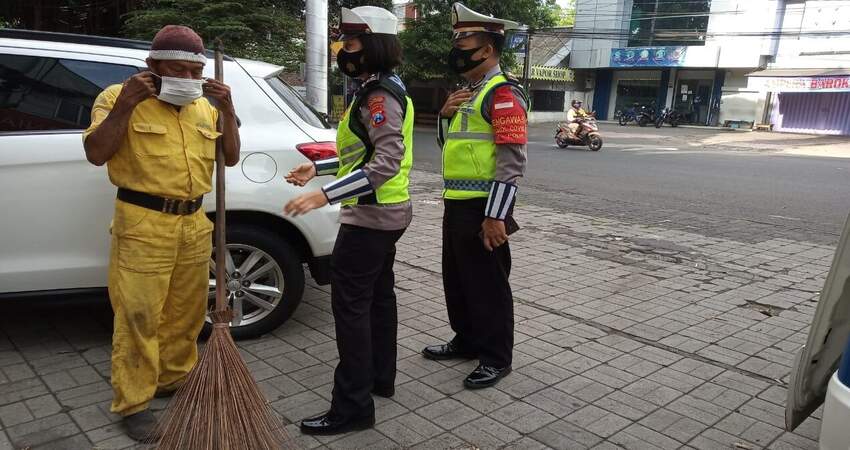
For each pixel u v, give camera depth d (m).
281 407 3.05
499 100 2.97
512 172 2.96
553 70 32.84
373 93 2.60
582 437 2.87
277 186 3.59
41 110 3.33
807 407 2.30
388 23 2.62
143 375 2.75
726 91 30.91
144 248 2.63
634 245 6.58
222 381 2.38
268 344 3.75
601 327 4.21
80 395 3.09
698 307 4.66
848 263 1.99
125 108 2.41
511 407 3.11
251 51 11.05
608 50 33.19
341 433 2.83
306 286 4.81
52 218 3.31
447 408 3.09
